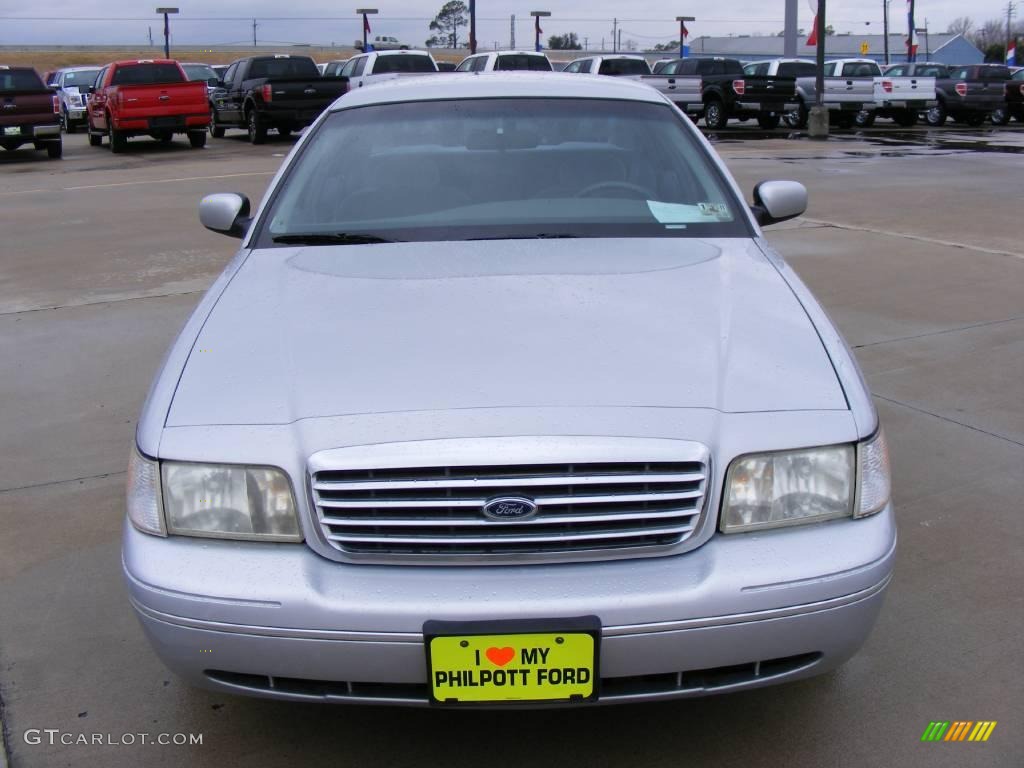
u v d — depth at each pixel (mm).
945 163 14867
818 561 2057
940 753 2385
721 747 2416
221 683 2119
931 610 2977
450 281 2705
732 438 2086
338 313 2537
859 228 9047
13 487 3939
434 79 3895
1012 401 4695
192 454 2111
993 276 7133
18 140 17516
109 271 7758
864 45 52406
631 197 3250
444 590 1997
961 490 3771
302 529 2078
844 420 2162
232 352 2381
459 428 2047
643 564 2043
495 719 2531
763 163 14828
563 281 2693
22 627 2961
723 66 24562
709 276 2756
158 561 2094
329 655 2012
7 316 6465
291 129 20562
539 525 2016
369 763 2379
